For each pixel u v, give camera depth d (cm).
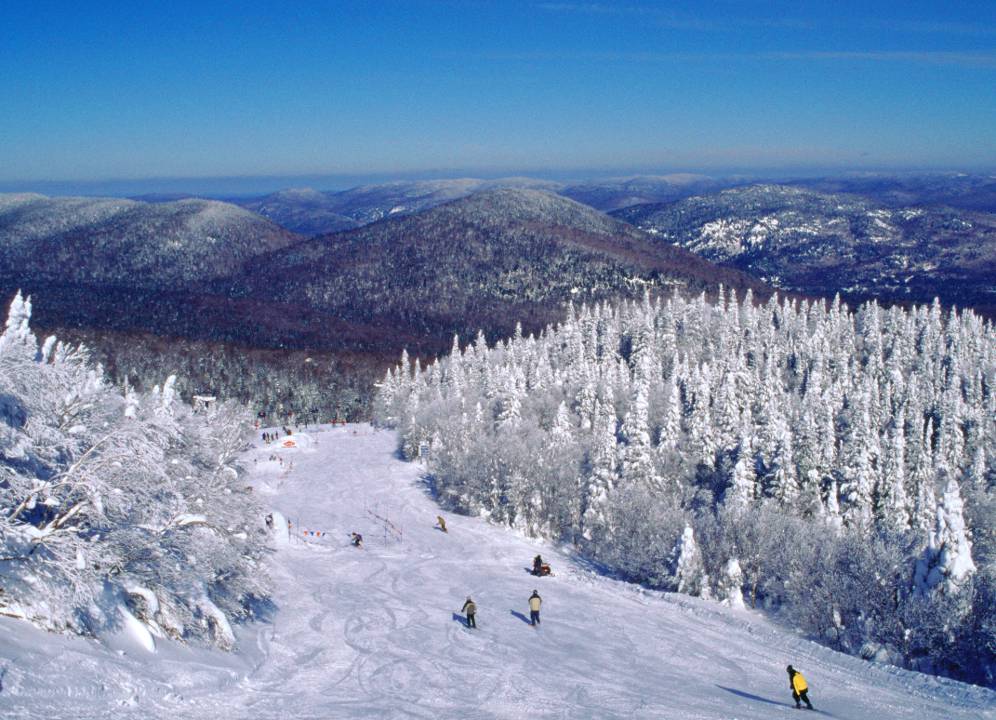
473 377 16912
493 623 3769
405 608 3891
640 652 3447
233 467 4459
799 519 7150
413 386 17300
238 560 3150
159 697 1958
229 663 2478
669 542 6650
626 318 19712
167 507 2836
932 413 13000
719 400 11219
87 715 1673
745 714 2470
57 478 2231
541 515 8812
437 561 5784
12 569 2014
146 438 2441
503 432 11119
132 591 2402
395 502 9650
